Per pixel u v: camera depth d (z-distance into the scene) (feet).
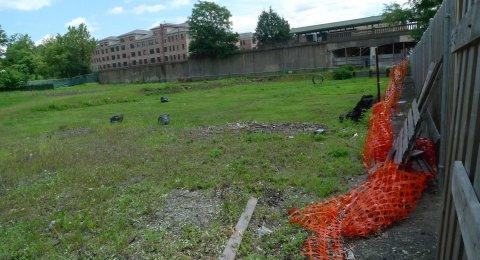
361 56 136.26
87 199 21.45
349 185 20.63
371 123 31.68
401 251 13.25
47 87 169.37
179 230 16.20
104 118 64.08
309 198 19.10
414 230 14.49
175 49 250.78
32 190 24.45
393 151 20.98
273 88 97.81
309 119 43.55
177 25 269.44
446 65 15.42
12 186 26.48
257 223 16.30
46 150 37.58
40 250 15.64
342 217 15.44
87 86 175.01
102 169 27.81
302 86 96.07
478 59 6.76
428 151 18.92
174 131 42.88
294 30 191.42
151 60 270.67
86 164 30.07
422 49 33.55
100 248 15.30
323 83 100.42
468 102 7.51
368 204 15.69
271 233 15.24
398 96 38.91
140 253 14.51
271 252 13.91
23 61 229.86
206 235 15.16
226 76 164.35
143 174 25.70
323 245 13.73
